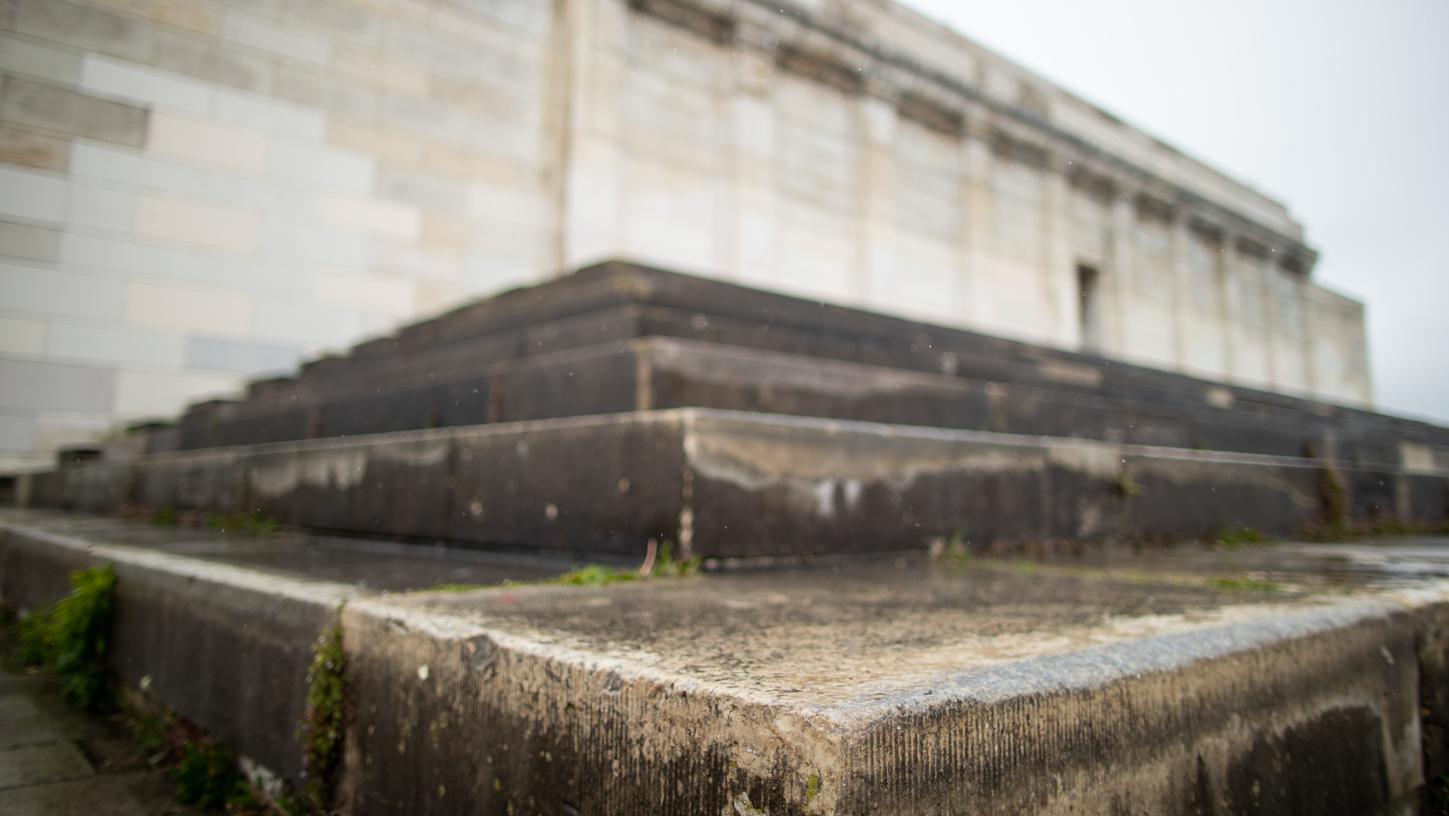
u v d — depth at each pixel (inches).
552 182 455.2
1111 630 56.4
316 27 393.7
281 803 71.1
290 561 111.7
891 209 600.7
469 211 427.5
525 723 49.2
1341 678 61.1
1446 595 76.6
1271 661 55.5
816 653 48.1
